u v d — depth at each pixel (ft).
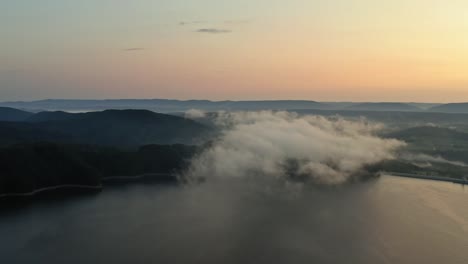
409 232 361.92
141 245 326.24
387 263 292.20
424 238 346.74
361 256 304.91
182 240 339.16
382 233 357.00
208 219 402.52
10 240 337.52
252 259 297.74
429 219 403.95
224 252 310.24
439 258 302.45
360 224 386.93
